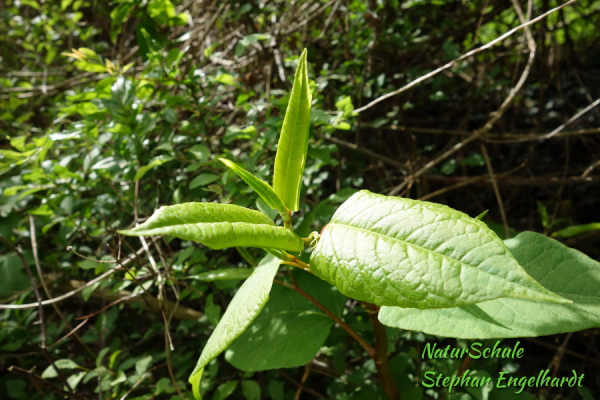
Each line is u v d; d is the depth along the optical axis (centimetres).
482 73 67
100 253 42
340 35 54
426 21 60
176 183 41
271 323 31
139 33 43
